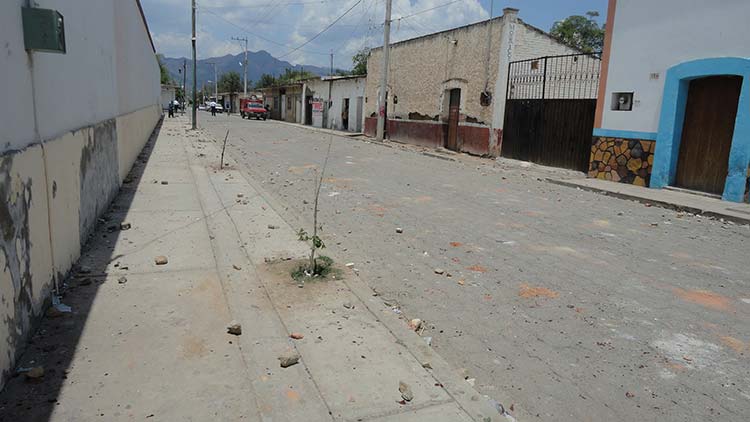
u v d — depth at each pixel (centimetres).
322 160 1633
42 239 386
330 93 3838
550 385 343
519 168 1631
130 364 329
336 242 664
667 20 1153
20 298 332
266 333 380
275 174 1273
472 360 372
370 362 345
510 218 850
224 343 363
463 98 2073
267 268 522
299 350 357
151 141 2005
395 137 2683
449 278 542
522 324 435
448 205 944
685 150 1166
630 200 1091
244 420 279
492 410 297
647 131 1221
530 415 309
